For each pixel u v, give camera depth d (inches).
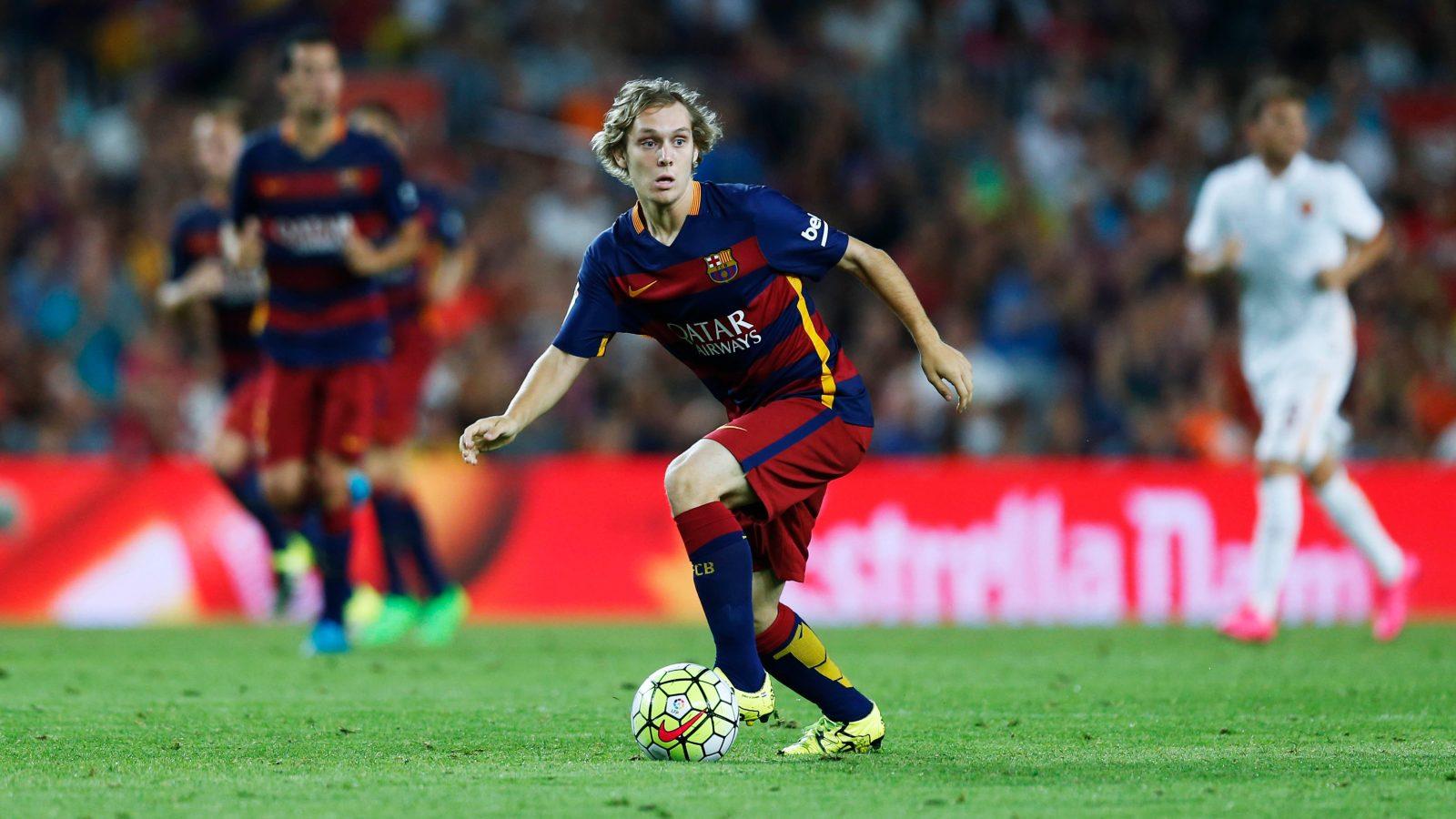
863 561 1565.0
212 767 609.9
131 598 1499.8
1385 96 2448.3
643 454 1823.3
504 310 1999.3
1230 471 1604.3
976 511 1582.2
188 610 1504.7
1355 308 2076.8
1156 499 1595.7
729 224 641.0
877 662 1088.8
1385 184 2374.5
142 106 2233.0
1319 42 2527.1
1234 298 2068.2
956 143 2313.0
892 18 2470.5
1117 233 2251.5
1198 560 1592.0
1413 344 2068.2
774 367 653.9
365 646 1212.5
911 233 2191.2
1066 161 2310.5
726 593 617.0
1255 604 1227.9
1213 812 509.7
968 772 591.8
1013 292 2068.2
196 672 998.4
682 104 636.1
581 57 2351.1
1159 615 1585.9
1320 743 679.1
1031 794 542.6
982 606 1574.8
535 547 1553.9
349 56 2351.1
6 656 1100.5
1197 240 1240.2
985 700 857.5
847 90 2405.3
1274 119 1184.2
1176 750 658.2
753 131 2345.0
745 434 631.8
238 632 1344.7
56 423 1830.7
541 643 1226.6
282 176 1088.8
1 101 2246.6
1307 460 1206.3
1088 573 1583.4
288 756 641.0
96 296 1948.8
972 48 2445.9
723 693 623.8
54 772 599.8
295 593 1425.9
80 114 2287.2
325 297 1109.1
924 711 807.7
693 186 646.5
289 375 1116.5
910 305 645.3
